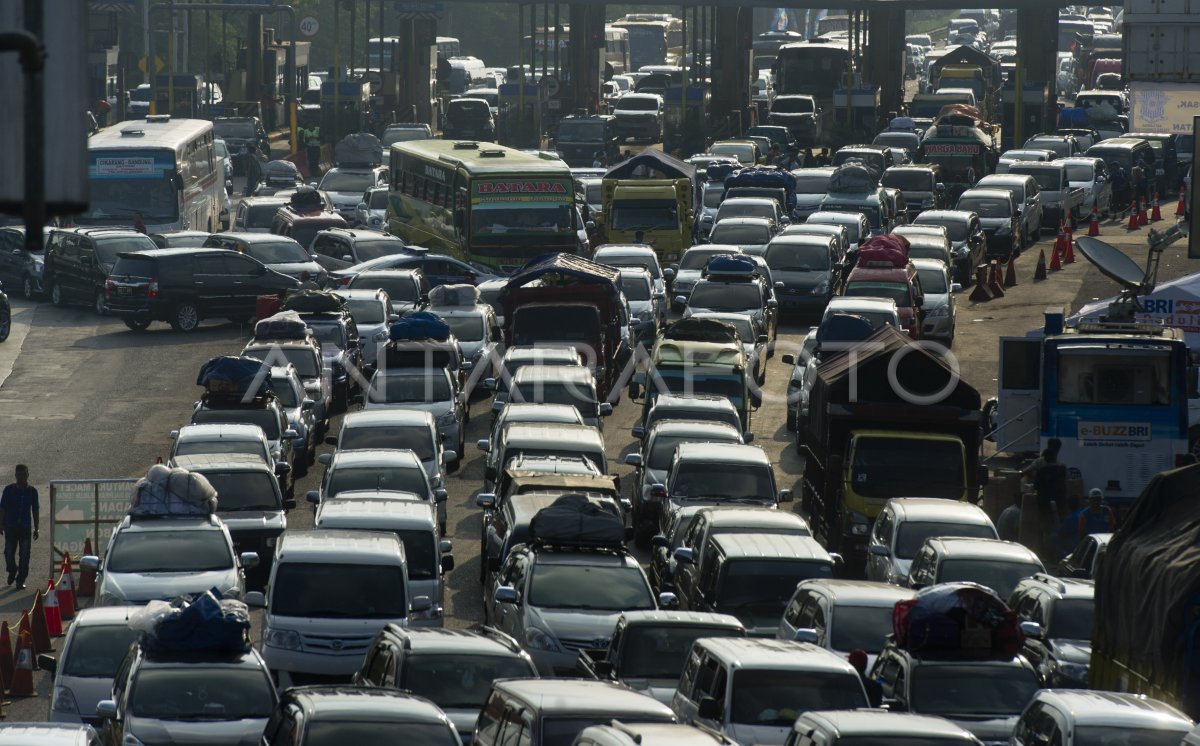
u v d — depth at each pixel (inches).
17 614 3270.2
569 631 2679.6
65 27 560.4
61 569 3422.7
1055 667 2487.7
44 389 5447.8
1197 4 5295.3
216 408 4200.3
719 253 6791.3
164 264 6402.6
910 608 2223.2
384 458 3732.8
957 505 3243.1
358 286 6161.4
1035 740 1884.8
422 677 2161.7
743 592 2815.0
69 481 3420.3
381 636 2357.3
